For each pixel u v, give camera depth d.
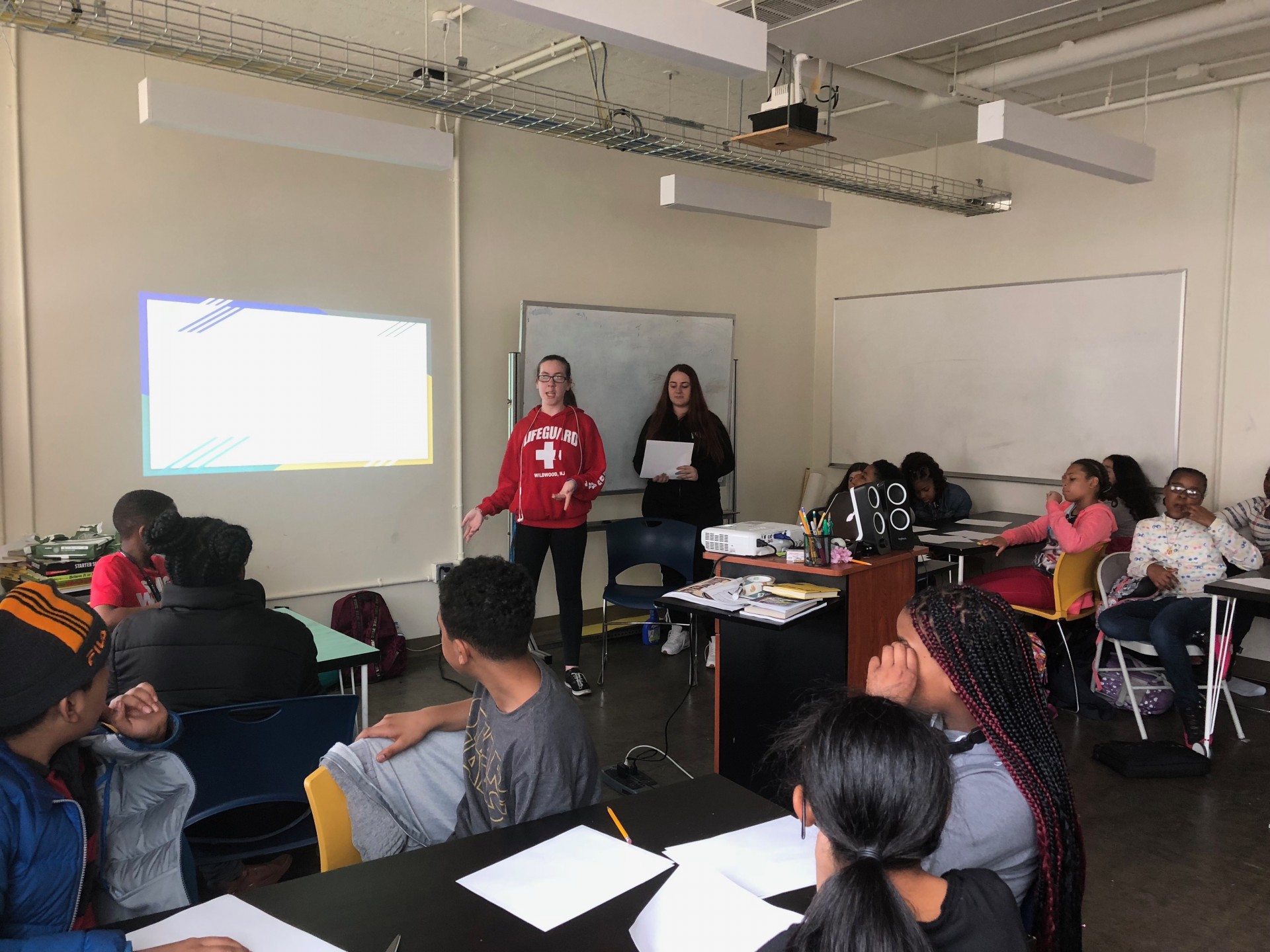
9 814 1.16
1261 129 4.55
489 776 1.52
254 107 3.38
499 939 1.13
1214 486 4.77
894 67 4.05
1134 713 3.95
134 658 2.01
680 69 4.22
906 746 0.84
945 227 5.88
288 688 2.12
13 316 3.62
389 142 3.69
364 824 1.52
